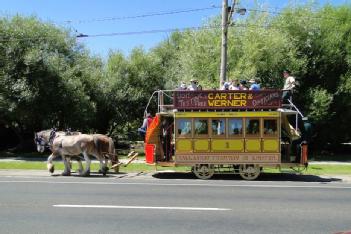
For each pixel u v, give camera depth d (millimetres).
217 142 18406
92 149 18828
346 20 34312
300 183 16812
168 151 19266
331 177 19109
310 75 32656
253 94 18359
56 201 12000
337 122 33000
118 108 38375
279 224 9430
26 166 22031
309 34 32375
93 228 8953
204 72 30844
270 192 14016
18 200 12141
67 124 33281
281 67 30719
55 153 19047
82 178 17828
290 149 19031
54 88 30406
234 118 18391
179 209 10945
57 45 32906
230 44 30359
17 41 30078
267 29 31812
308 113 30625
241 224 9398
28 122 32594
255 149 18297
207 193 13656
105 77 37156
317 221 9742
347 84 31375
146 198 12570
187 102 18562
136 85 39031
